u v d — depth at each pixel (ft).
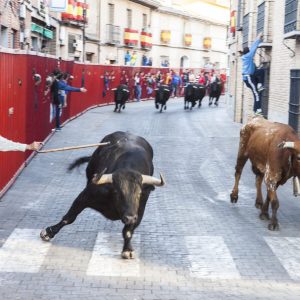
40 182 40.24
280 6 59.47
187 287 22.94
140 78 134.10
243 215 33.55
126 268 24.66
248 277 24.14
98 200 25.09
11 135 38.29
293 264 25.73
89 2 120.98
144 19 150.71
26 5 72.43
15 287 22.53
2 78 35.17
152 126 76.74
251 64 64.95
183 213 33.53
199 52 181.37
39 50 87.92
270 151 31.27
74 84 85.30
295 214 34.14
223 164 49.62
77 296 21.84
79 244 27.55
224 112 106.63
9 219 31.24
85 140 60.70
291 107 53.21
